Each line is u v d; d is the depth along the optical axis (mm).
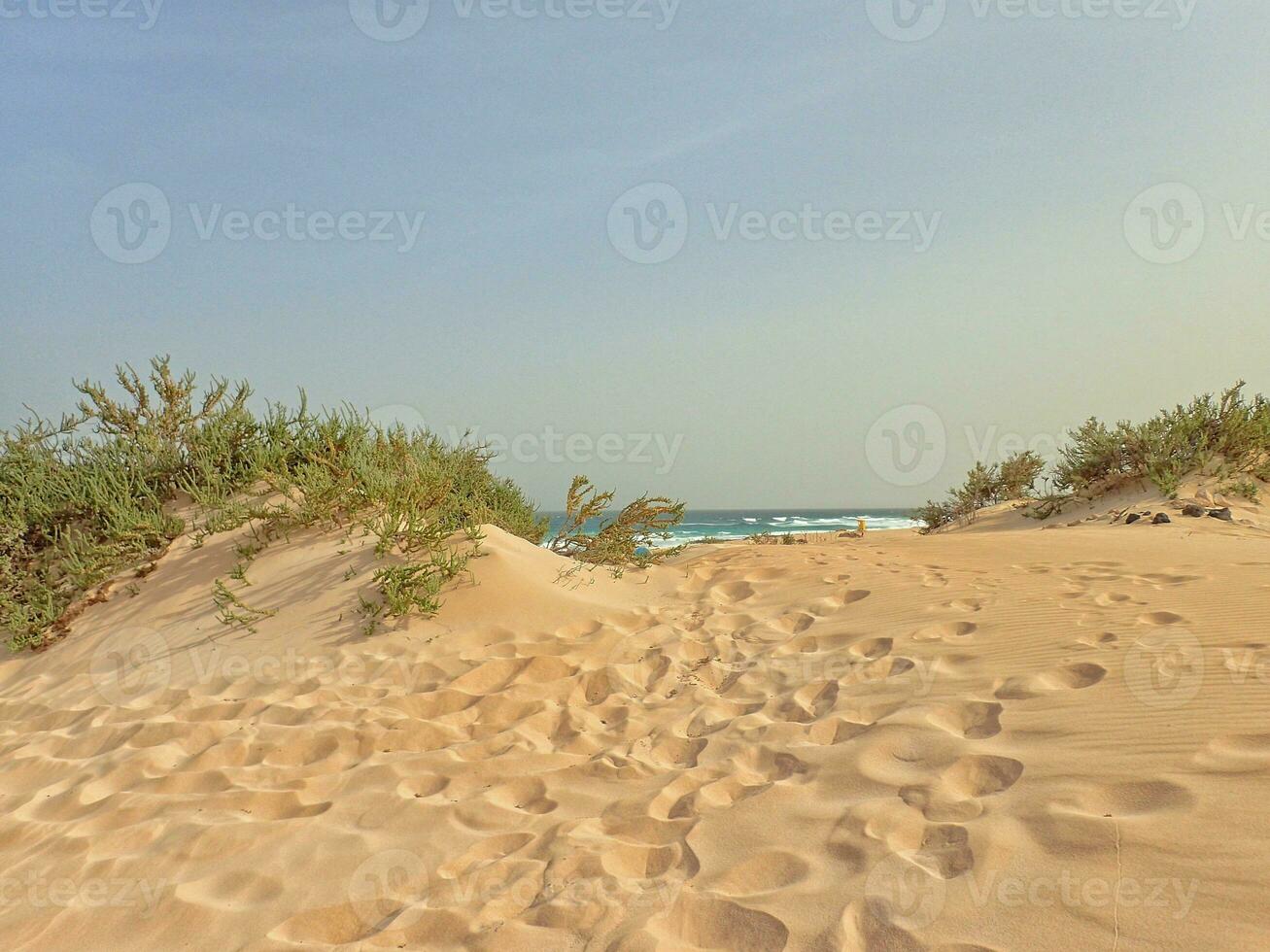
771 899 2463
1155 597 5105
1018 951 2061
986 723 3502
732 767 3510
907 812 2842
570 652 5156
